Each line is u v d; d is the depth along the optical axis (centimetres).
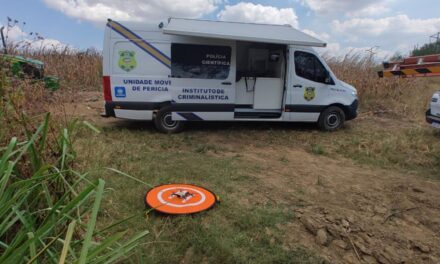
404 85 1248
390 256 317
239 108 774
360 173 536
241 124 834
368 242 337
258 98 773
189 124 809
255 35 656
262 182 472
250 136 735
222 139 704
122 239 307
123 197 388
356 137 745
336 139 729
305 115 776
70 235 157
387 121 941
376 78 1225
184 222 338
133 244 207
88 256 180
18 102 280
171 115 709
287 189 452
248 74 827
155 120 712
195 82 697
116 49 666
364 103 1154
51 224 190
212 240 313
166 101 700
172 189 412
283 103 759
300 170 534
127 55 669
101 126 746
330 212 388
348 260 311
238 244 317
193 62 692
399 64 352
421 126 878
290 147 675
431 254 323
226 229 337
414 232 359
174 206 365
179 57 685
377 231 356
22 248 174
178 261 291
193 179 468
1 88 267
